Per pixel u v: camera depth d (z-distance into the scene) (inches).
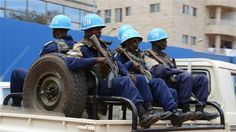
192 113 191.5
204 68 257.0
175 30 1734.7
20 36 605.9
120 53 202.7
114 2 1913.1
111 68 178.4
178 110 195.8
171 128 178.2
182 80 200.2
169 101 180.5
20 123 169.0
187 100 200.1
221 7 1948.8
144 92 176.9
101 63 175.8
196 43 1850.4
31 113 173.0
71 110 170.1
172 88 203.6
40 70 180.4
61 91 172.7
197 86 209.6
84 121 152.7
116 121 156.1
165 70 203.8
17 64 601.9
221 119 219.6
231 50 1911.9
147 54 215.6
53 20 204.8
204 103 209.5
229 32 1962.4
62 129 157.6
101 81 178.7
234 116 251.3
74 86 169.9
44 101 179.5
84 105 173.6
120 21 1888.5
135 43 203.8
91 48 186.2
